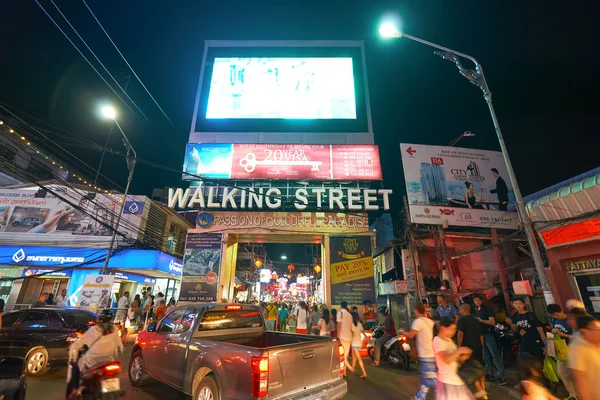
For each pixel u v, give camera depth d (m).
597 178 8.37
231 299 15.94
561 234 9.36
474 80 9.43
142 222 18.91
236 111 18.66
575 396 5.14
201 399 4.68
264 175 16.20
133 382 6.64
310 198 16.20
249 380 4.06
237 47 20.75
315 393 4.52
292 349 4.50
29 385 6.59
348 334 8.30
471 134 16.89
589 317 3.24
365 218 15.87
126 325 12.75
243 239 17.02
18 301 16.91
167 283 23.97
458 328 6.29
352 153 16.70
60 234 18.06
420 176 15.83
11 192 18.77
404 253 16.80
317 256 31.84
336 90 19.31
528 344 6.10
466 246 16.67
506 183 16.05
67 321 8.20
